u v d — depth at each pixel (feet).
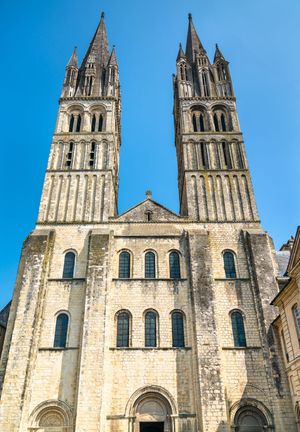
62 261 128.57
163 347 112.27
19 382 102.12
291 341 99.81
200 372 104.73
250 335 114.73
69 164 154.51
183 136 161.48
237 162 154.30
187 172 150.92
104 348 107.96
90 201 142.72
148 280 124.57
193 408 103.50
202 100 173.47
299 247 90.68
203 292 118.62
